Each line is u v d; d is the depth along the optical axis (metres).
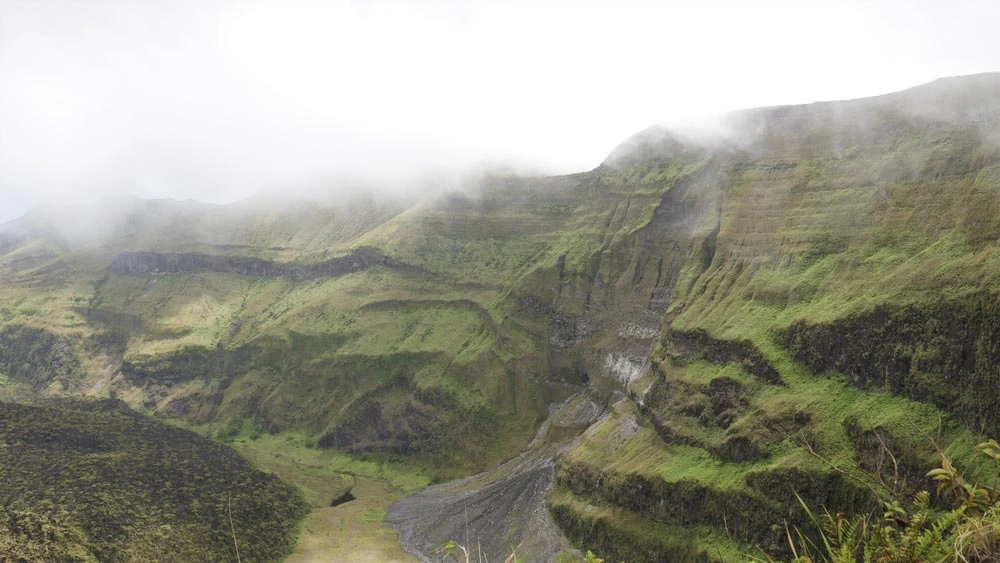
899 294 110.62
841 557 17.59
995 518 16.67
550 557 130.88
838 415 106.94
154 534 126.25
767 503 102.56
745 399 124.19
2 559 107.62
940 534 16.91
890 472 92.81
